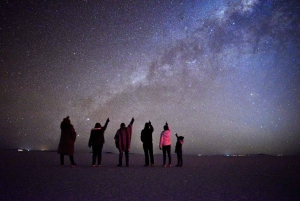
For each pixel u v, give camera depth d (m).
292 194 5.93
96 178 8.21
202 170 11.09
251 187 6.82
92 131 12.57
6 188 6.32
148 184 7.20
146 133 13.40
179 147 13.30
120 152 12.70
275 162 16.53
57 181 7.52
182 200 5.25
